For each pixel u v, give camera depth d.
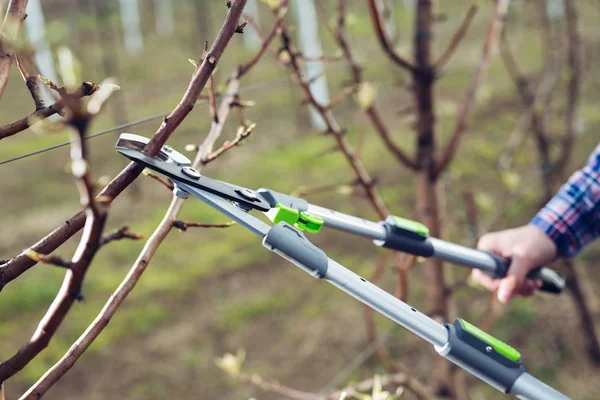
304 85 1.79
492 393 3.68
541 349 4.05
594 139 6.62
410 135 7.41
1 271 0.88
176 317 4.70
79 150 0.62
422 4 2.19
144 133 8.23
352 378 3.93
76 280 0.69
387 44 2.10
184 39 12.83
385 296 1.10
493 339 1.13
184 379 4.09
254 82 9.92
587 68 5.21
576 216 1.71
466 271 4.74
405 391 3.52
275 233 1.06
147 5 15.52
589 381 3.78
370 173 6.54
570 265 3.66
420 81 2.21
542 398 1.11
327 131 1.88
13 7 0.89
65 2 12.84
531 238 1.67
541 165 3.74
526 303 4.42
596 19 11.09
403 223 1.42
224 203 1.08
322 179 6.59
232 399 3.89
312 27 7.41
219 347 4.37
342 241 5.42
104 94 0.63
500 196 5.47
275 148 7.57
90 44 11.80
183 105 0.94
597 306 4.23
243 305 4.79
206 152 1.21
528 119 3.72
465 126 2.27
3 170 7.47
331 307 4.67
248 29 10.54
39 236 5.90
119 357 4.30
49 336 0.71
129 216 6.23
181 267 5.29
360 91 1.95
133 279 0.99
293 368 4.11
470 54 10.07
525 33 10.06
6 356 4.32
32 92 0.88
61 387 4.07
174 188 1.08
